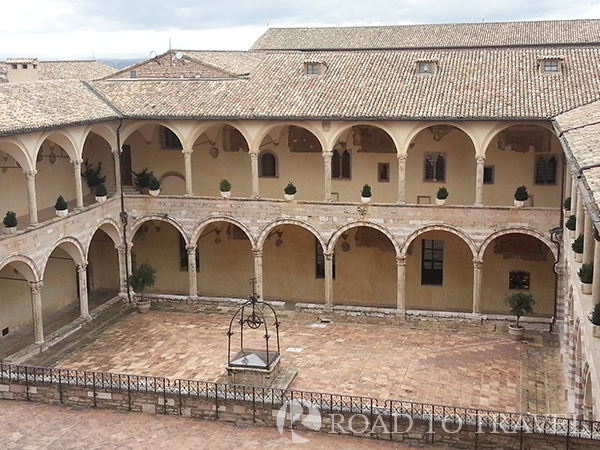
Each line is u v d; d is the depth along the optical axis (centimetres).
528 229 3872
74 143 3903
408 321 4088
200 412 2706
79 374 3288
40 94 3966
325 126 4038
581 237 2906
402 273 4097
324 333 3903
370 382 3192
